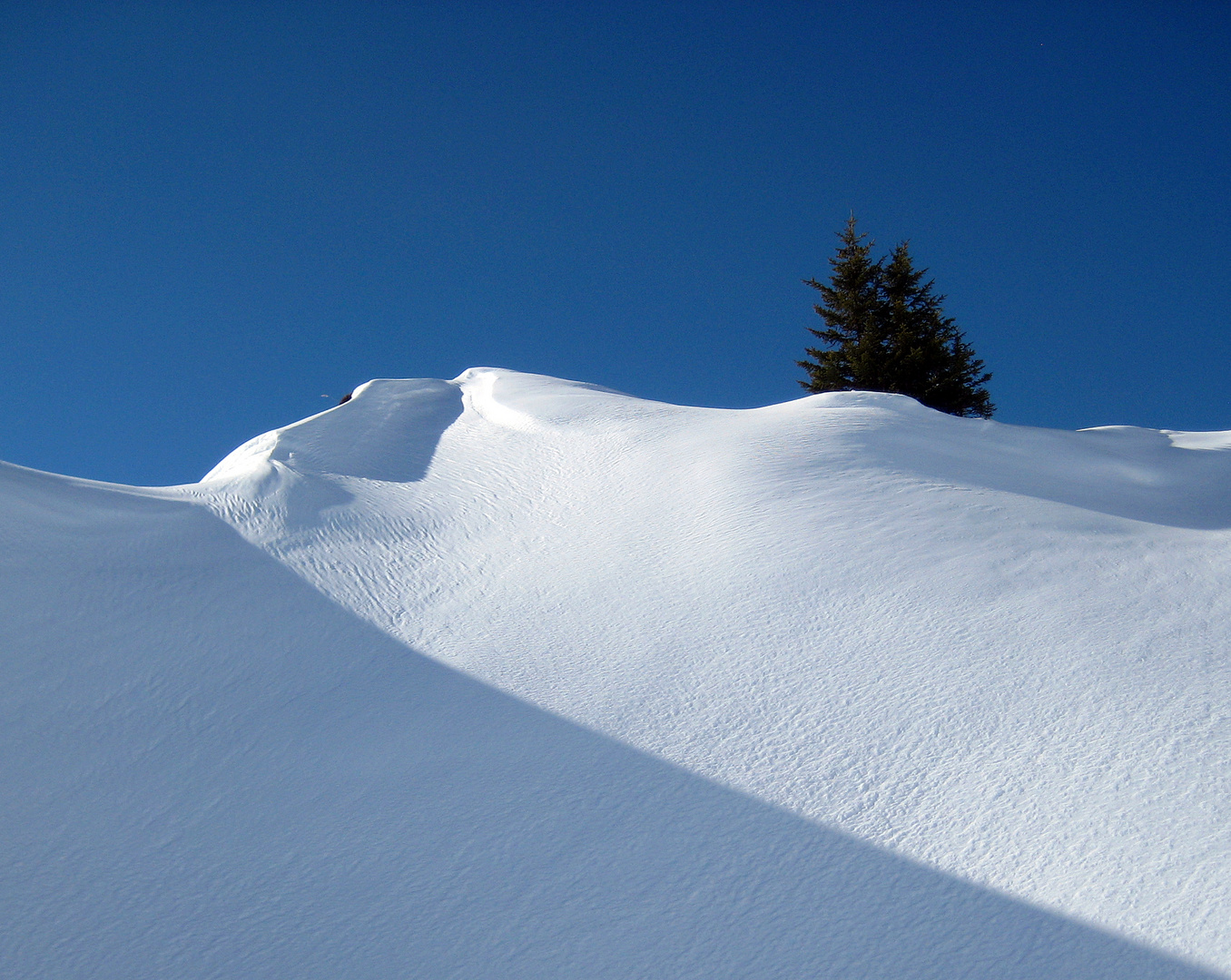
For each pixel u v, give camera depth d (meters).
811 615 6.35
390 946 3.40
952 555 7.09
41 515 7.44
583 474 11.06
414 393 17.19
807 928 3.38
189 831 4.18
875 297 35.66
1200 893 3.32
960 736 4.63
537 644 6.38
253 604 6.95
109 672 5.67
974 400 32.75
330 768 4.73
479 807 4.30
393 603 7.36
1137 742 4.35
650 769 4.57
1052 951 3.15
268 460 10.42
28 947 3.39
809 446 10.79
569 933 3.43
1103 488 10.83
